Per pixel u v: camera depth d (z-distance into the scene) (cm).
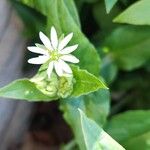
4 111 10
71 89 7
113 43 9
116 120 8
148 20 7
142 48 9
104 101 8
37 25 9
